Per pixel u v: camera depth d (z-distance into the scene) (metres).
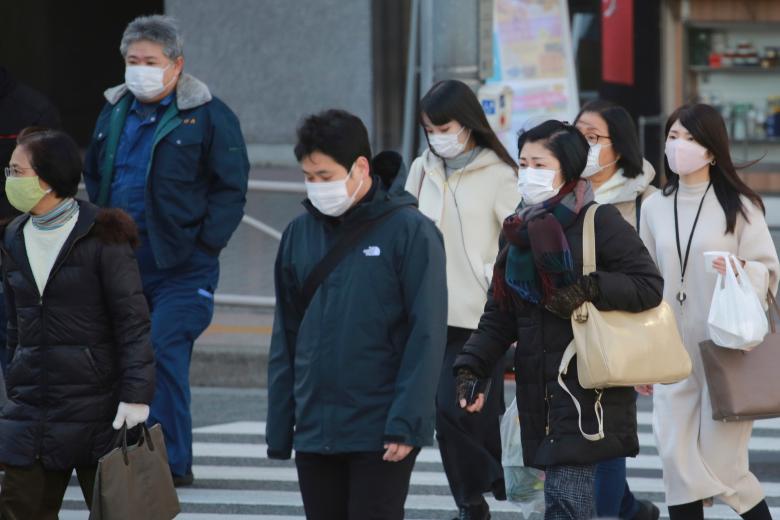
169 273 23.22
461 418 20.06
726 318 17.80
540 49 40.75
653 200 19.30
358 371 15.18
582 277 15.49
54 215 16.97
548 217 15.36
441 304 15.12
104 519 16.34
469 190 20.92
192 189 23.00
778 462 25.39
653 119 46.72
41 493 17.38
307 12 58.69
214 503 22.69
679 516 18.95
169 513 17.27
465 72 31.84
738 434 18.72
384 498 15.24
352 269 15.23
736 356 18.19
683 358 15.83
